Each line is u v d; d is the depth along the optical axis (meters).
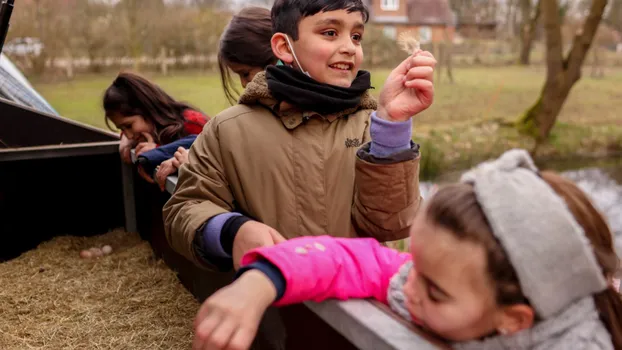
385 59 11.97
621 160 9.13
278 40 1.35
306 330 0.96
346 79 1.32
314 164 1.28
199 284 1.83
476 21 16.09
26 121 2.84
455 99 11.51
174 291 1.97
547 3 10.02
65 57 9.95
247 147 1.28
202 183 1.29
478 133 9.67
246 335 0.74
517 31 15.88
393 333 0.72
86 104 7.74
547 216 0.66
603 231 0.77
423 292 0.73
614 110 11.46
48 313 1.88
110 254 2.32
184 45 10.80
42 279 2.12
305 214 1.28
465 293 0.68
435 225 0.70
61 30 9.86
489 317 0.69
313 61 1.30
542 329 0.69
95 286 2.05
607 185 7.64
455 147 9.04
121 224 2.57
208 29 10.85
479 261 0.67
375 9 15.88
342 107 1.29
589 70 15.64
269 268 0.81
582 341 0.69
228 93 2.06
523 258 0.65
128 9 10.25
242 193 1.29
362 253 0.90
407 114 1.12
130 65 10.53
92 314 1.86
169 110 2.29
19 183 2.38
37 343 1.70
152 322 1.79
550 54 10.02
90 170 2.48
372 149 1.15
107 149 2.42
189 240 1.17
